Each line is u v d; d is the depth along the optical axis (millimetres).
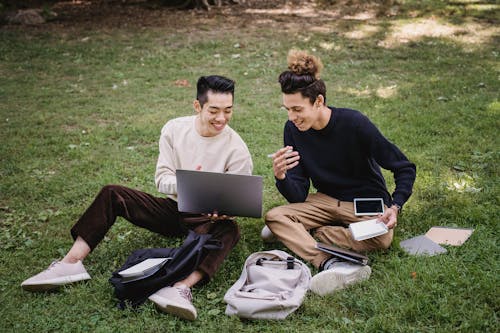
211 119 3400
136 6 14977
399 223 4008
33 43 11109
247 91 7746
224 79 3389
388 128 5957
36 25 12992
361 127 3461
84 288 3264
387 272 3326
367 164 3609
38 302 3160
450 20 12188
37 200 4633
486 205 4164
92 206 3406
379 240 3496
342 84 7922
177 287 3094
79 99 7457
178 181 3320
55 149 5684
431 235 3773
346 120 3480
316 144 3607
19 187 4785
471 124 5977
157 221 3600
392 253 3543
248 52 10008
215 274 3402
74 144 5875
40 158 5488
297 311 3020
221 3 14773
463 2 14133
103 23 13062
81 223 3387
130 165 5328
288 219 3586
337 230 3602
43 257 3740
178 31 11922
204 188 3287
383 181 3725
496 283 3096
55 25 13000
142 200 3520
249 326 2912
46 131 6246
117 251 3746
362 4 14391
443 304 2936
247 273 3266
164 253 3270
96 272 3496
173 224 3672
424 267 3307
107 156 5516
